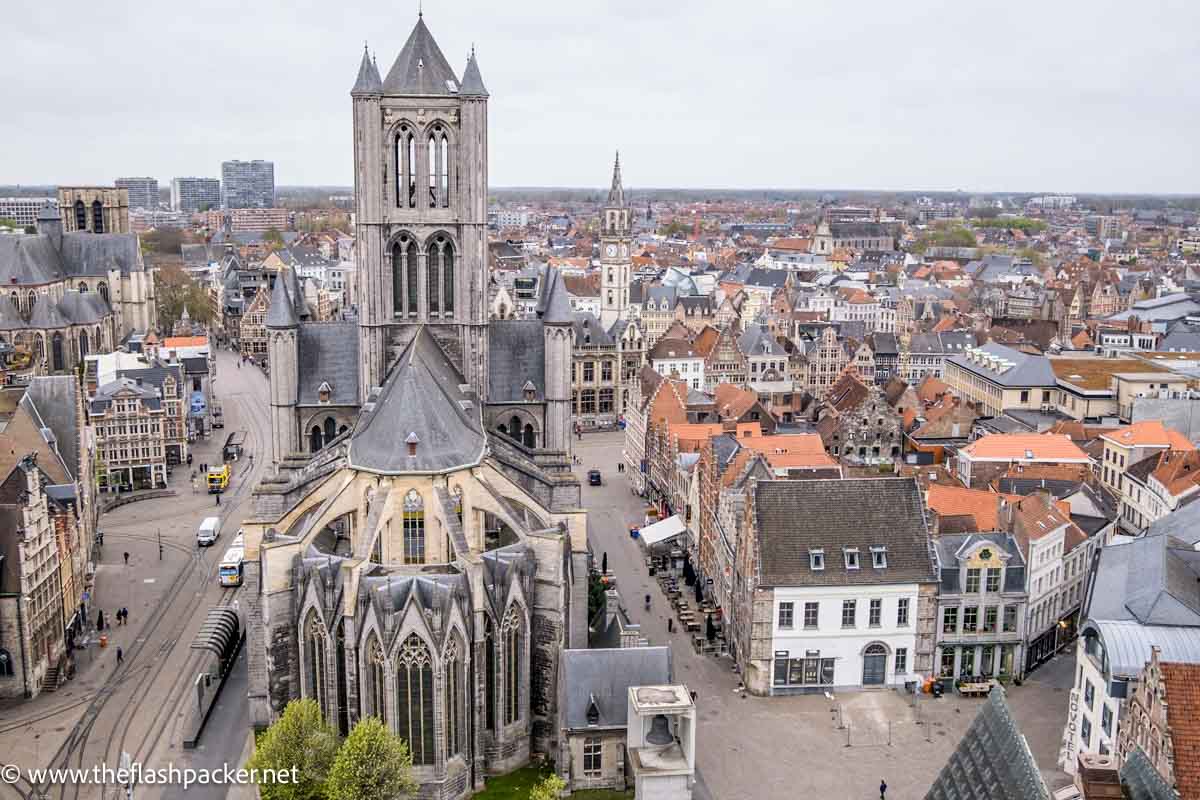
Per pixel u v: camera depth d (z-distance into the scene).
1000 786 56.12
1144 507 152.50
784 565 106.75
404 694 85.50
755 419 189.12
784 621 107.12
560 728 90.50
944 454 179.75
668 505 162.50
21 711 104.81
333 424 128.38
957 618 109.88
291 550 92.56
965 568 108.75
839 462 155.75
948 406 186.88
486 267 125.62
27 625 106.00
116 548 152.88
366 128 119.12
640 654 90.62
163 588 137.38
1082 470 147.00
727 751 96.81
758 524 108.06
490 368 130.25
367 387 124.81
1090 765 64.88
